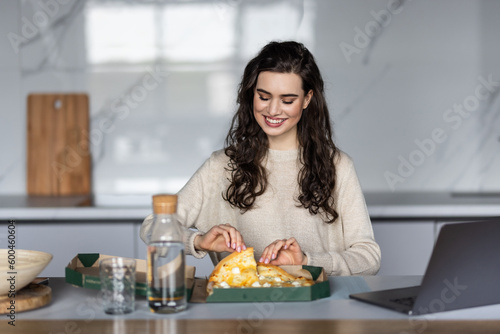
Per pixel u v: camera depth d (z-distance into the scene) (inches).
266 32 114.3
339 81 114.1
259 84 63.8
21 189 115.3
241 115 70.0
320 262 58.3
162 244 44.2
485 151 113.9
